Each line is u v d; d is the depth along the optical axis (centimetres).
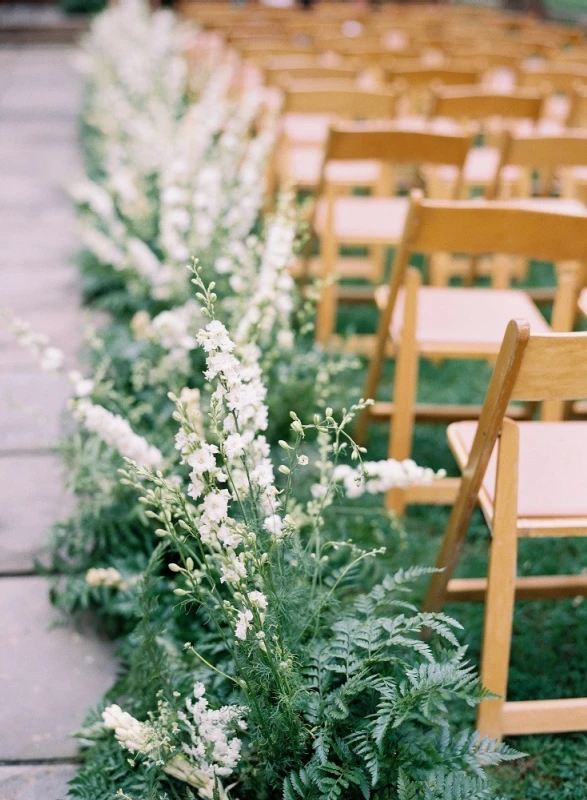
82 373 334
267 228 268
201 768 157
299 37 679
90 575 206
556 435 202
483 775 147
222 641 191
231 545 147
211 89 503
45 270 446
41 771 182
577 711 186
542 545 254
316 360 278
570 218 218
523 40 651
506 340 154
